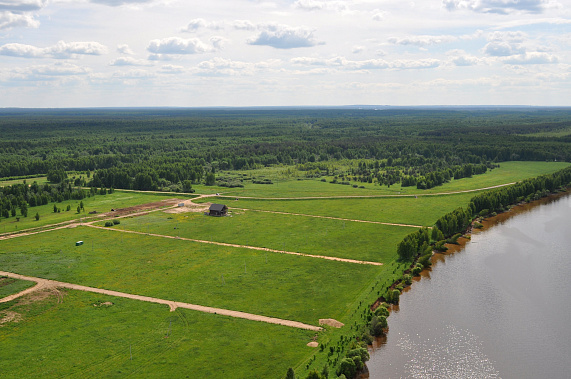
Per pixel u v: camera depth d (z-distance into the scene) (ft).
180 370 300.20
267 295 412.57
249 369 300.81
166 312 379.55
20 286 433.48
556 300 416.05
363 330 347.97
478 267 495.41
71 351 322.75
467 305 403.34
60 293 418.31
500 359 323.78
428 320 375.86
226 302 398.21
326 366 293.43
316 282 441.27
